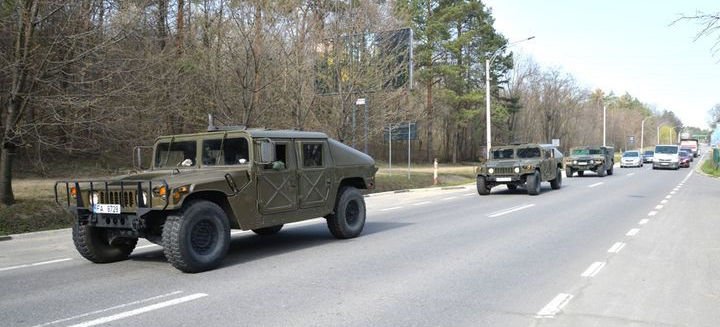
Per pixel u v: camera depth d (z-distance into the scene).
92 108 14.55
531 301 6.02
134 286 6.89
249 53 18.67
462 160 63.44
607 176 34.78
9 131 13.03
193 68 18.95
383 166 43.03
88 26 13.96
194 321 5.39
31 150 22.75
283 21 20.06
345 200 10.39
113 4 14.99
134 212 7.57
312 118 22.08
